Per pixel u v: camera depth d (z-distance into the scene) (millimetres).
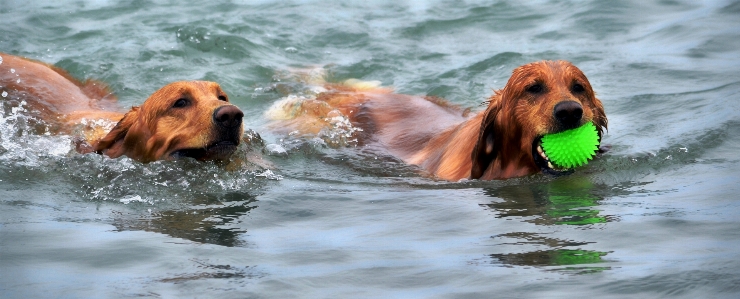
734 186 10180
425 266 8031
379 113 15164
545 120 10859
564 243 8523
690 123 13250
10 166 11836
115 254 8477
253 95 16672
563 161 10961
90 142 13219
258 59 18188
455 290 7406
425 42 19547
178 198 10805
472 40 19500
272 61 18172
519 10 21422
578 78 11195
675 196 10031
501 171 11750
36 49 18344
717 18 19578
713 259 7719
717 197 9797
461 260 8156
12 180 11320
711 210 9312
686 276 7367
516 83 11258
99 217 9906
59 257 8398
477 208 10000
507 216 9602
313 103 15695
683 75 16062
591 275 7590
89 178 11570
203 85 12594
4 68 15031
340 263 8180
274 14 21234
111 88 16344
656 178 10961
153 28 19828
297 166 12734
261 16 21000
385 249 8586
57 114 14227
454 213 9836
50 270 8039
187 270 8023
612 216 9367
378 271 7941
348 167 12719
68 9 21453
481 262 8070
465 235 8977
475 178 11695
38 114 14023
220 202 10609
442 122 14227
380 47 19125
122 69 17188
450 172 12047
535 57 17812
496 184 11219
